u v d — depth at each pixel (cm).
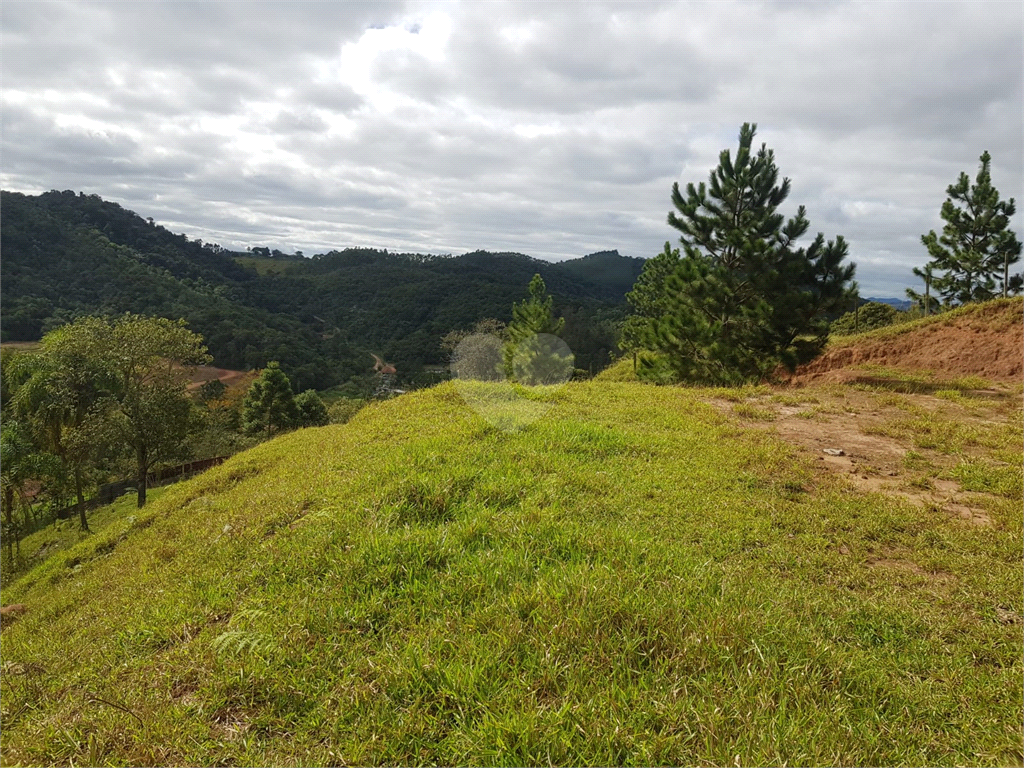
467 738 257
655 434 863
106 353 2447
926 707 298
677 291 1727
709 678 291
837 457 793
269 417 5331
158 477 3278
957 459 770
